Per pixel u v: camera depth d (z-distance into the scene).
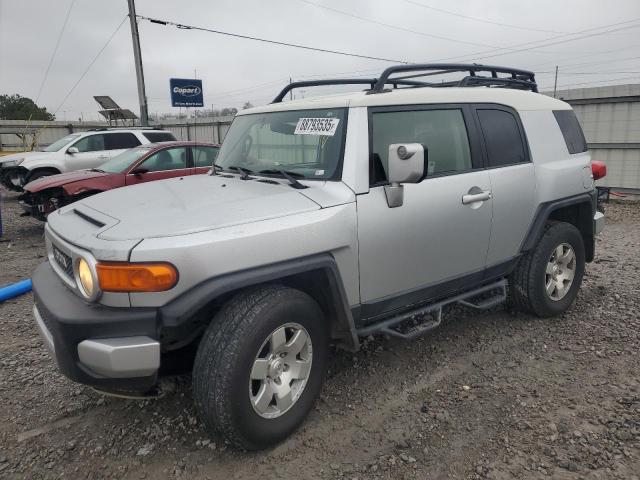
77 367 2.47
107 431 3.04
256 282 2.59
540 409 3.15
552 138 4.44
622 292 5.21
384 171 3.19
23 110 53.00
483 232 3.77
